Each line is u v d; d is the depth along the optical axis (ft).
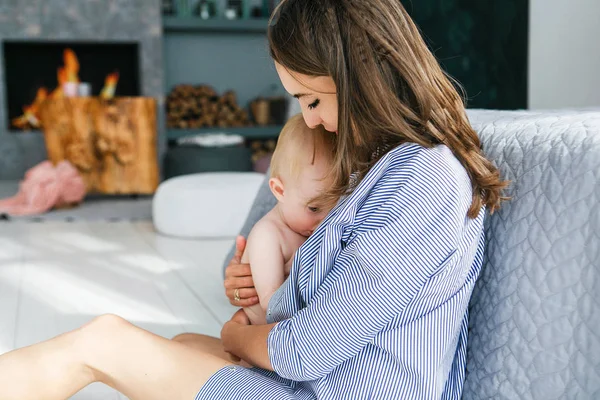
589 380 3.13
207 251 10.23
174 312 7.32
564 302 3.23
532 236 3.43
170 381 3.52
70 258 9.74
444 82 3.39
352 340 3.20
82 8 17.37
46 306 7.52
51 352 3.60
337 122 3.37
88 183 15.11
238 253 4.66
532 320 3.38
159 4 17.74
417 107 3.25
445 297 3.27
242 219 11.29
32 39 17.21
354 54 3.13
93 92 18.86
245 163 16.06
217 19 18.71
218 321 7.04
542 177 3.45
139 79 18.13
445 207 3.10
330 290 3.25
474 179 3.34
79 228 12.00
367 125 3.21
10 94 18.26
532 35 11.13
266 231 4.32
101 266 9.29
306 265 3.47
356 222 3.27
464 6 12.34
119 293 8.02
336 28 3.16
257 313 4.44
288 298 3.56
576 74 10.51
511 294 3.52
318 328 3.24
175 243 10.80
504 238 3.61
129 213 13.56
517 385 3.47
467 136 3.44
